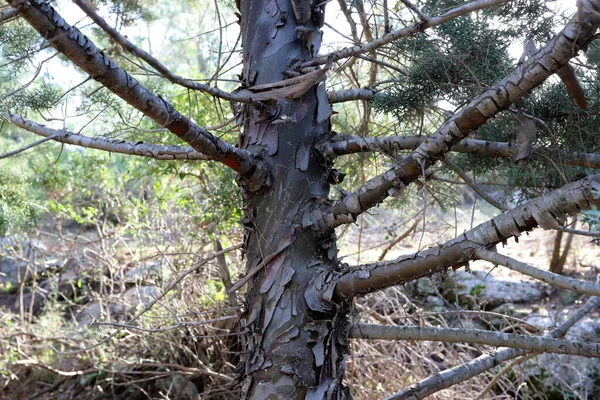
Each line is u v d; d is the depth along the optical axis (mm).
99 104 2447
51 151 5621
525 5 1951
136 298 5430
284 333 2045
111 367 4918
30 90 2359
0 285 6113
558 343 1953
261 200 2123
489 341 2004
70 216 5906
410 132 2719
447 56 2016
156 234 5434
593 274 5805
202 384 5035
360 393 4062
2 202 4449
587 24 1484
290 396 2021
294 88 1979
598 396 4402
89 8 1257
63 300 6387
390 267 1898
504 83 1670
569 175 2229
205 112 4219
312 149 2125
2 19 1566
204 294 4773
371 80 2877
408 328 2080
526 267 1601
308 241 2084
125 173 5559
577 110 2051
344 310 2092
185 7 4547
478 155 2510
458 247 1771
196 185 5211
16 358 5195
